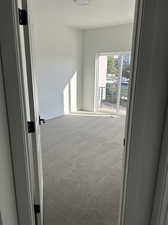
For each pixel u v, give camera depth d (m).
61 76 5.28
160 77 0.97
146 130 1.05
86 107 6.40
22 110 1.04
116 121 4.94
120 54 5.25
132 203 1.20
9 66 0.96
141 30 0.89
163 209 1.08
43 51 4.53
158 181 1.12
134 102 1.01
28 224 1.26
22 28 1.11
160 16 0.87
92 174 2.34
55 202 1.83
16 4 0.91
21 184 1.16
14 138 1.07
